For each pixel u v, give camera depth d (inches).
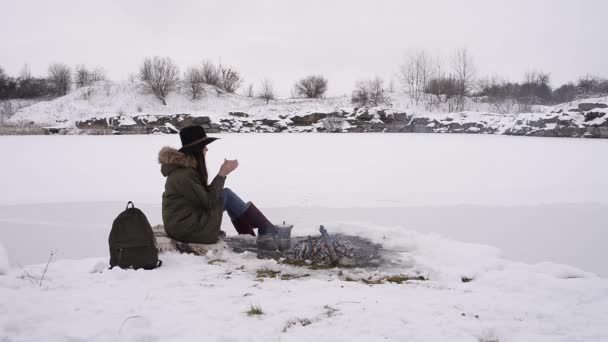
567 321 112.0
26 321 113.5
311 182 366.6
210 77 1822.1
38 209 264.1
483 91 1770.4
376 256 179.8
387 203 277.6
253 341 101.9
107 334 106.0
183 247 183.2
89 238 207.2
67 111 1540.4
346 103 1667.1
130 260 159.0
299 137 957.2
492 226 221.9
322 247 174.7
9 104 1656.0
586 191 309.4
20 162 509.0
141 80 1740.9
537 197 291.0
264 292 135.0
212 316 115.6
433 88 1627.7
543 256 179.3
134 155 582.2
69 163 498.9
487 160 502.9
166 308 121.3
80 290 137.5
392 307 120.8
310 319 113.3
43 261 177.0
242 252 187.9
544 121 952.3
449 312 117.6
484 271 157.8
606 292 132.4
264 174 409.7
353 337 103.2
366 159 524.4
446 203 275.9
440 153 586.2
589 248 187.2
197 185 181.8
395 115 1256.8
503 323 110.6
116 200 294.0
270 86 1755.7
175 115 1235.9
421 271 162.1
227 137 963.3
